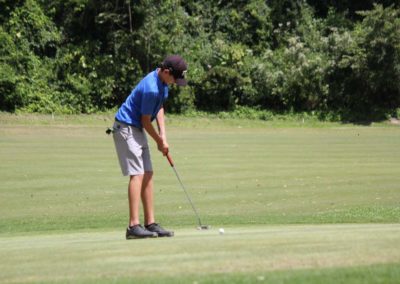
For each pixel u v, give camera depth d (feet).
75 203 121.49
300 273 37.19
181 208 114.93
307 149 221.05
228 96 354.13
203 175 156.97
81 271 40.27
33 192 133.28
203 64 362.94
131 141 62.80
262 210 112.16
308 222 92.22
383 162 184.96
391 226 69.56
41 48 345.92
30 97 326.03
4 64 324.39
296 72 357.00
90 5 349.61
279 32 388.78
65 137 251.19
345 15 410.31
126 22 350.43
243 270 38.81
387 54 354.95
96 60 342.64
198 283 35.24
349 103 366.02
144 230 62.13
